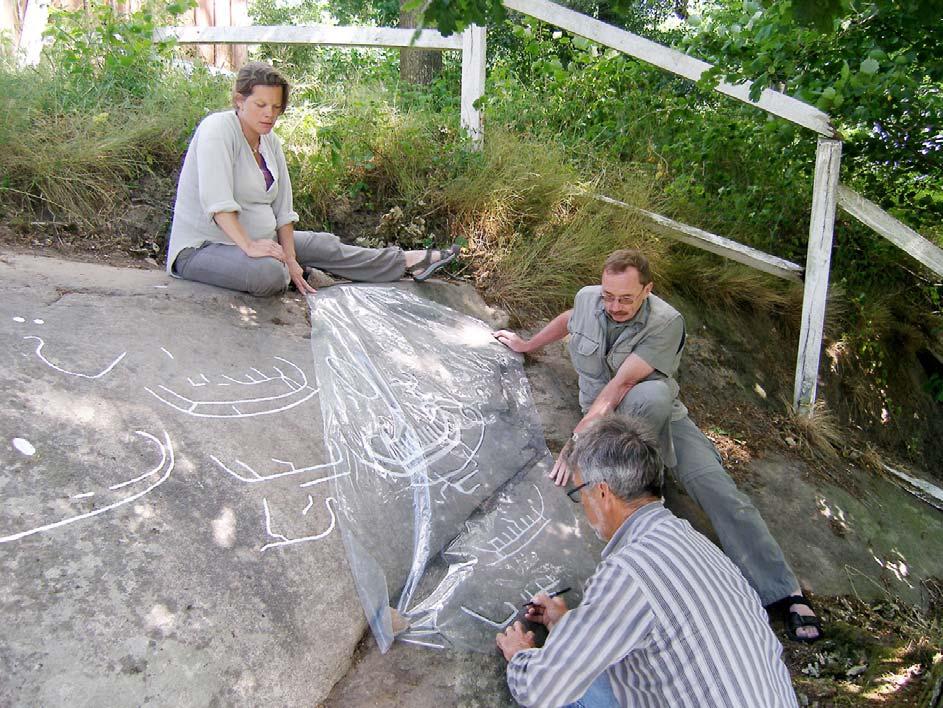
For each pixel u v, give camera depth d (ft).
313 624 7.57
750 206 19.43
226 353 10.48
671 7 36.17
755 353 17.12
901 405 19.77
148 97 15.81
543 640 8.38
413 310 13.19
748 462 13.70
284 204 12.54
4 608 6.37
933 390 20.83
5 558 6.72
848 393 18.63
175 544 7.52
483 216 15.75
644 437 7.32
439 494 9.73
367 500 9.13
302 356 11.02
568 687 6.33
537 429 11.84
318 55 24.63
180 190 11.87
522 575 9.13
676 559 6.43
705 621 6.15
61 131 14.15
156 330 10.32
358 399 10.60
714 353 16.25
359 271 13.47
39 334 9.37
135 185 14.23
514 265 15.25
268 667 7.02
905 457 19.08
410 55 27.07
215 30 18.35
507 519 9.88
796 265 16.21
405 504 9.36
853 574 11.93
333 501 8.88
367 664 7.57
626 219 16.52
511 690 7.00
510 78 20.51
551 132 18.76
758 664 6.13
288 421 9.69
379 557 8.54
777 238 19.25
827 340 18.85
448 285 14.40
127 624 6.70
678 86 20.98
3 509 7.06
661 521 6.90
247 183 11.79
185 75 17.26
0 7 18.51
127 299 10.83
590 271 15.74
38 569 6.75
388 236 15.26
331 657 7.43
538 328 14.56
